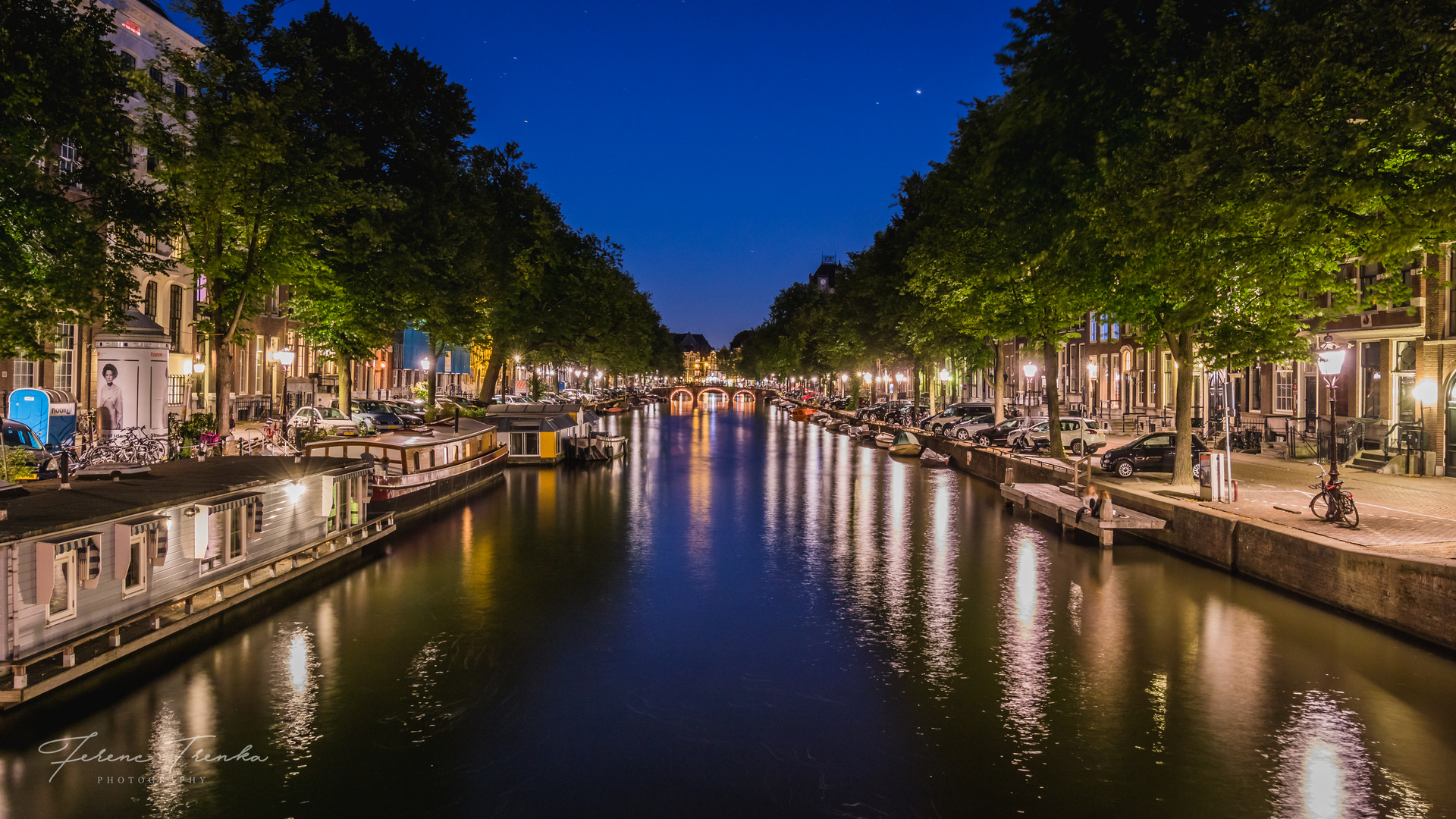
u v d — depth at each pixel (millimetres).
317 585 15906
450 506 26156
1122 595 15133
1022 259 25719
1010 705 10359
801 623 13711
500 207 42531
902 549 19469
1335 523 15891
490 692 10727
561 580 16422
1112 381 49094
